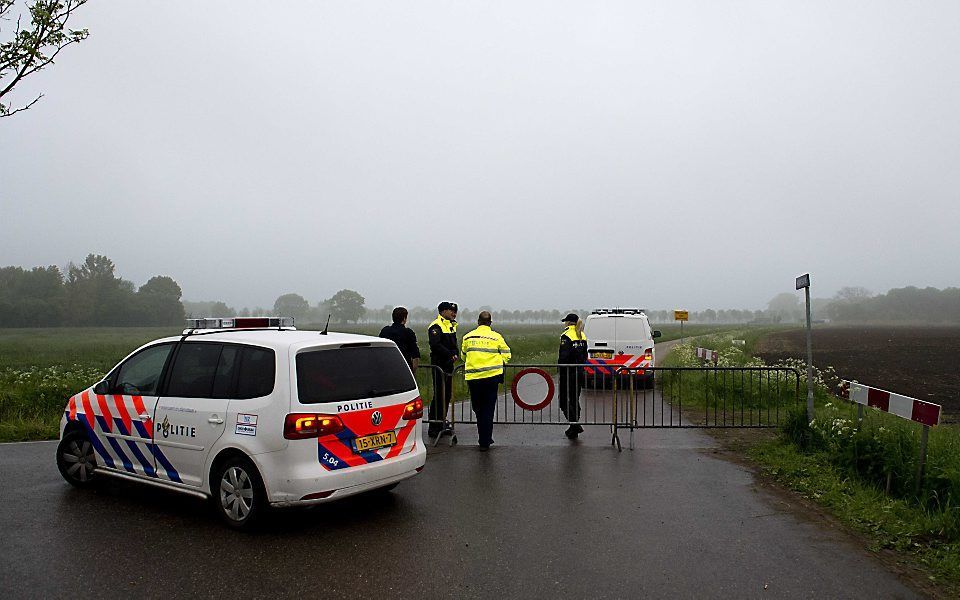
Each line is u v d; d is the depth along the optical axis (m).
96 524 5.60
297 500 5.21
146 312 116.31
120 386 6.50
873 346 40.75
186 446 5.81
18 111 8.39
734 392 11.92
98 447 6.61
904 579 4.44
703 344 34.28
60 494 6.55
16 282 112.19
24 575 4.46
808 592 4.23
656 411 12.58
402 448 6.06
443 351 9.86
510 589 4.28
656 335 19.91
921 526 5.30
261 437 5.31
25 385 13.17
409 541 5.20
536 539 5.25
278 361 5.45
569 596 4.17
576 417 9.81
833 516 5.88
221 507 5.54
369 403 5.75
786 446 8.38
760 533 5.41
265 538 5.27
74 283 115.38
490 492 6.70
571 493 6.66
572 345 10.04
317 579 4.43
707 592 4.23
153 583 4.34
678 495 6.59
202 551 4.96
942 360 27.64
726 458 8.35
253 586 4.30
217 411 5.61
